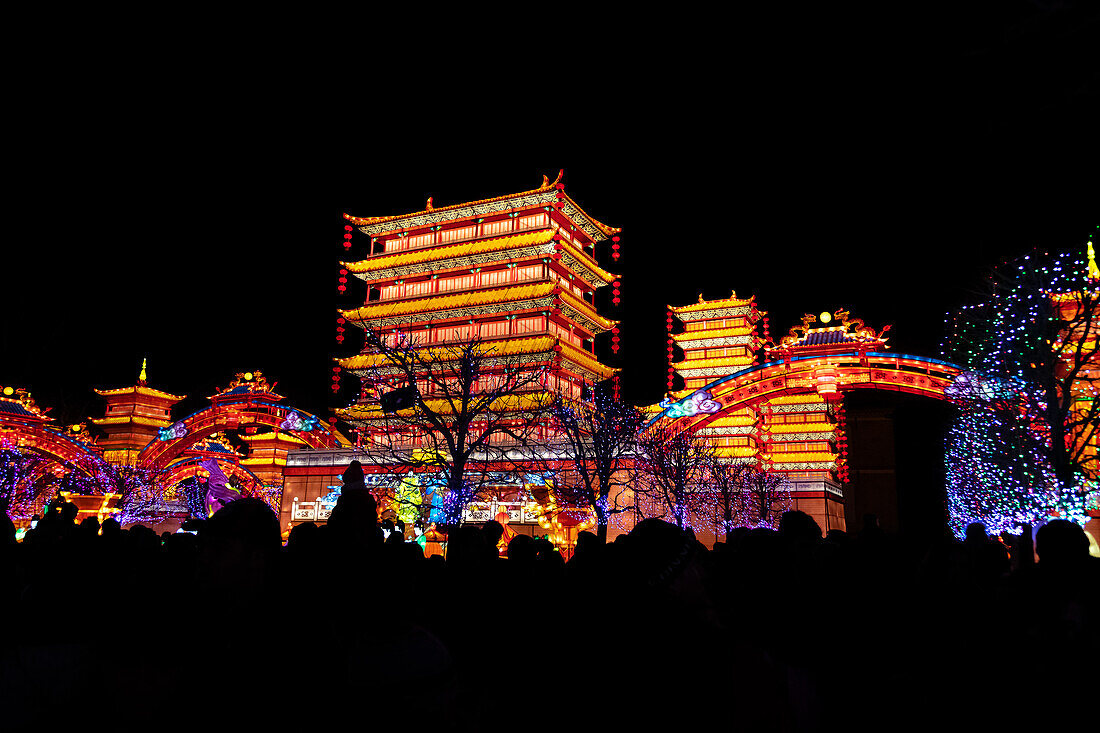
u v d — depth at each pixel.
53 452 68.06
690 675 4.12
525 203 72.31
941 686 6.46
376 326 73.75
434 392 62.31
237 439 94.25
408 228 77.00
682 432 50.41
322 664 3.87
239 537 4.57
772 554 6.36
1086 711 5.69
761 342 87.00
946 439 48.25
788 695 4.87
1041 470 34.88
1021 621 6.43
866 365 44.31
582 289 78.62
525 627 5.86
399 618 4.30
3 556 4.96
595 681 4.20
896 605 7.12
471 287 72.94
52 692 4.40
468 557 7.62
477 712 5.71
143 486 71.94
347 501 5.12
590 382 73.31
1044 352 34.50
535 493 56.41
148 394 88.88
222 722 3.70
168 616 4.45
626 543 4.68
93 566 5.16
